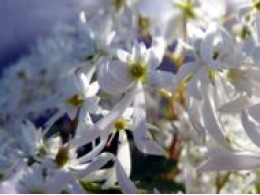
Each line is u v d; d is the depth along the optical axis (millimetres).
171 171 139
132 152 135
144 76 106
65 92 112
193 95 101
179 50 121
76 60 121
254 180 119
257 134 97
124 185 101
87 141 101
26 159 107
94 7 141
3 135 147
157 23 123
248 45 102
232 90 102
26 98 206
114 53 116
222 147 100
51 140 109
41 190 95
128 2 131
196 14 120
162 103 150
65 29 213
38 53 218
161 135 151
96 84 112
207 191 136
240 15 121
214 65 100
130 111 105
